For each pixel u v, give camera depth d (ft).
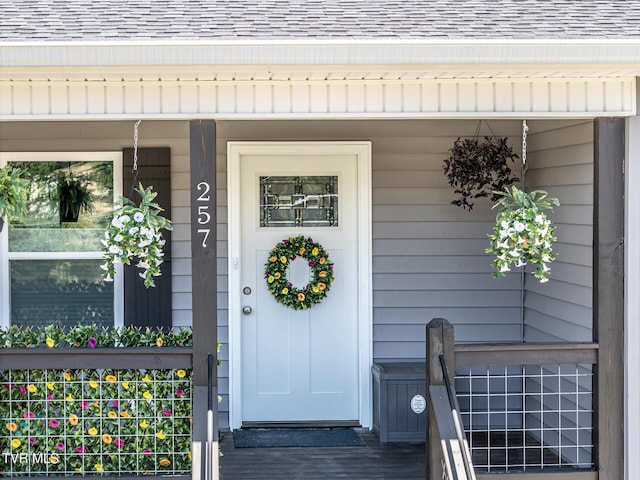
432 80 16.20
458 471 15.08
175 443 16.89
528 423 22.86
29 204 22.22
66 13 16.87
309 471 19.49
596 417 16.65
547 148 21.61
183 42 14.48
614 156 16.52
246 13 17.01
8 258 22.21
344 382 23.09
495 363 16.34
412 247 23.03
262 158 22.76
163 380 16.85
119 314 22.36
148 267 16.51
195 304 16.16
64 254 22.29
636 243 16.51
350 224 23.00
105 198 22.36
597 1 18.03
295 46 14.60
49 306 22.31
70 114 16.02
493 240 16.79
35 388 16.65
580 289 19.66
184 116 16.06
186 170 22.41
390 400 21.71
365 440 21.88
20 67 14.74
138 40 14.55
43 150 22.18
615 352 16.58
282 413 23.02
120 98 16.03
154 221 16.37
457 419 15.35
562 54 14.85
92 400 16.74
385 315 23.03
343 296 23.06
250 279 22.86
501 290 23.25
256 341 22.94
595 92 16.35
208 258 16.17
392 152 22.88
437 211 23.03
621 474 16.60
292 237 22.81
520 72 15.70
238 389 22.62
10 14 16.75
